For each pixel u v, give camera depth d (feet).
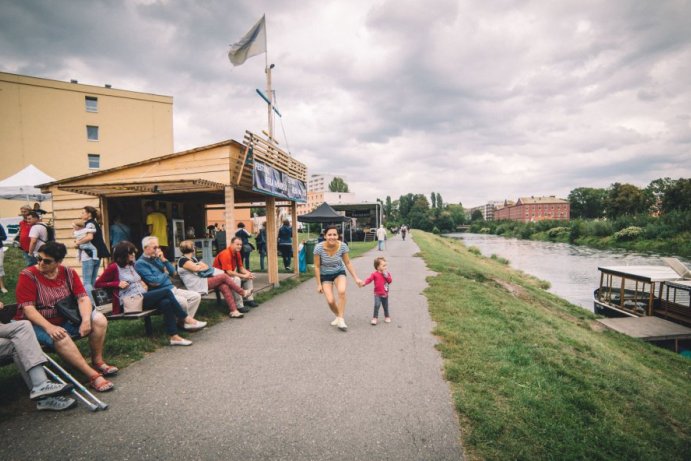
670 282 39.42
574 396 12.11
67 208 30.25
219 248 46.14
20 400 10.80
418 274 39.32
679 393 17.10
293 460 8.32
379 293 19.38
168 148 126.82
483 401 11.00
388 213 452.76
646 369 21.94
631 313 41.83
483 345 16.26
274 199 30.37
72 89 111.86
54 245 11.87
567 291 61.82
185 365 13.73
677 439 11.28
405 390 11.78
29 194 47.65
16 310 11.93
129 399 11.06
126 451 8.54
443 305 23.86
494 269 70.95
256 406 10.69
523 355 15.17
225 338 16.94
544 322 24.07
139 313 15.29
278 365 13.78
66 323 12.21
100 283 15.38
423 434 9.36
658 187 260.62
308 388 11.87
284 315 21.26
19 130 106.42
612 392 13.46
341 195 345.51
